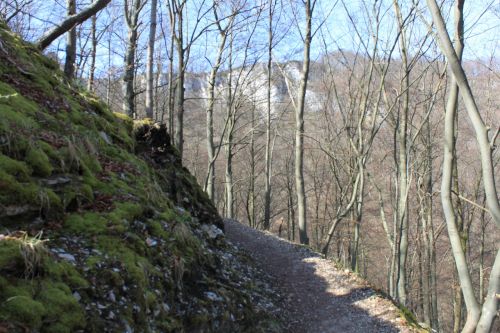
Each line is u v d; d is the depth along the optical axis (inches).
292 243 471.5
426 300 778.2
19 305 114.4
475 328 106.8
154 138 356.2
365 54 607.8
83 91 299.7
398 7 515.8
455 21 111.4
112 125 289.7
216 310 211.6
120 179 227.8
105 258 161.2
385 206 992.9
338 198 968.9
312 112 919.7
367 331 296.5
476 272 897.5
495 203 101.2
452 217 113.8
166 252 202.2
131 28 492.1
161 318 167.2
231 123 942.4
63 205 173.8
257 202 1525.6
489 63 596.7
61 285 133.0
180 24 604.1
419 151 783.1
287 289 350.9
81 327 128.3
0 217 145.4
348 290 357.1
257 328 238.7
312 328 295.6
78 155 207.2
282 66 831.7
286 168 1226.6
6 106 185.9
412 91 650.8
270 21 791.7
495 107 614.5
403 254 535.8
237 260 338.6
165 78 991.6
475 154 740.7
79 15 308.0
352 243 844.0
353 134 675.4
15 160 164.7
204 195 402.3
